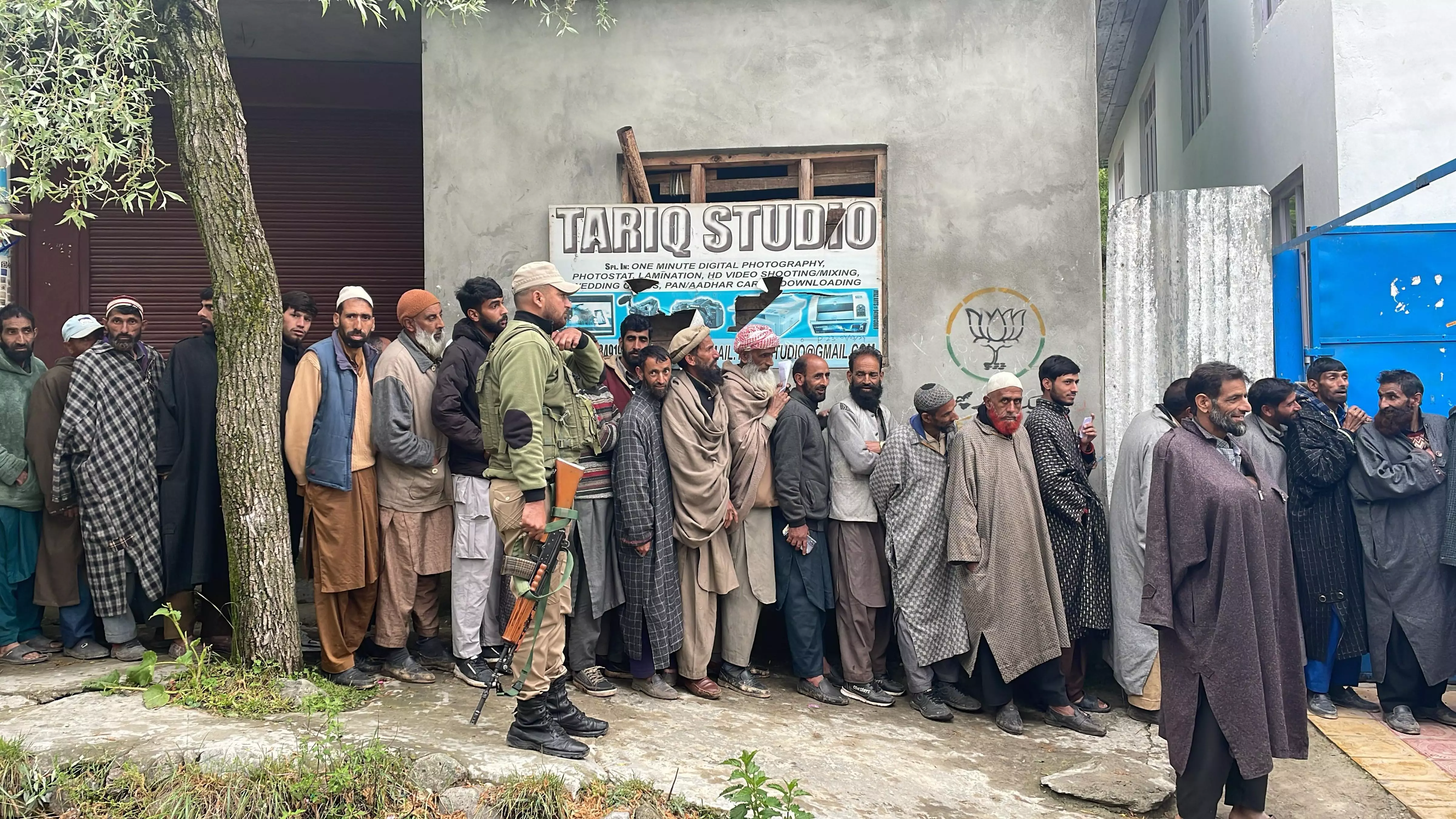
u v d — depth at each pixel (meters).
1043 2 5.76
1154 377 5.74
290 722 3.79
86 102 3.98
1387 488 4.91
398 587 4.52
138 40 4.19
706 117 5.88
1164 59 11.81
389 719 3.98
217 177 4.15
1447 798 4.09
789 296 5.73
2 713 3.79
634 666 4.74
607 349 5.76
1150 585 3.86
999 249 5.75
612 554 4.77
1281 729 3.72
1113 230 5.80
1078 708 5.18
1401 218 6.18
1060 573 5.06
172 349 4.76
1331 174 6.41
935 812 3.80
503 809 3.31
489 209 5.89
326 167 7.31
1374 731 4.86
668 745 4.07
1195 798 3.79
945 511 5.04
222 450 4.22
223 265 4.17
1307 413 5.08
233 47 6.97
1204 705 3.78
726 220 5.74
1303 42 6.90
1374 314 5.65
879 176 5.84
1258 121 8.02
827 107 5.83
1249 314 5.67
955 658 5.14
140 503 4.58
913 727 4.83
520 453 3.64
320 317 7.27
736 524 5.01
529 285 3.94
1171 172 11.57
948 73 5.79
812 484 5.04
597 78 5.90
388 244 7.34
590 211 5.77
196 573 4.59
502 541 4.47
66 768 3.32
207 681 4.03
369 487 4.44
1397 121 6.23
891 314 5.76
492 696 4.36
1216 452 3.90
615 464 4.71
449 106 5.90
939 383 5.74
